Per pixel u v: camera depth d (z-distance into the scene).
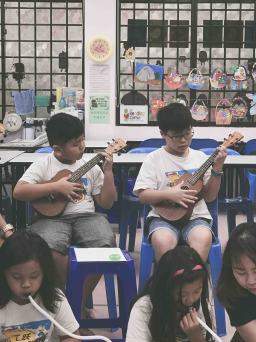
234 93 6.50
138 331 1.87
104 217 2.95
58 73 6.62
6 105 6.61
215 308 2.74
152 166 3.03
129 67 6.52
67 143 2.89
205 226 2.87
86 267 2.39
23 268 1.83
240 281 1.84
